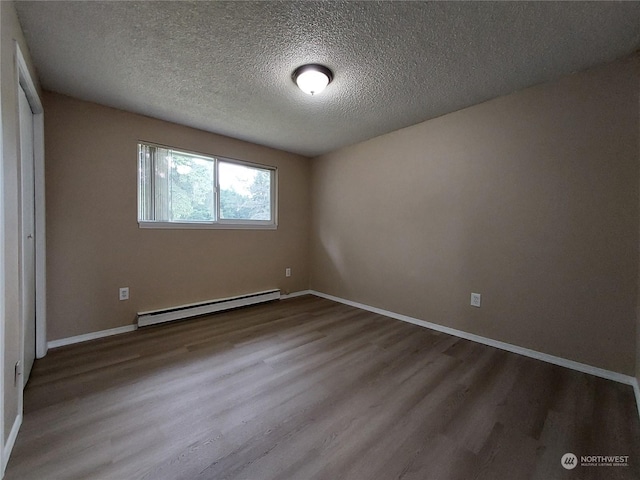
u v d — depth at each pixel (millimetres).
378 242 3393
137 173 2736
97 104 2486
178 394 1691
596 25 1521
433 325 2873
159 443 1301
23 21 1492
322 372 1978
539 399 1667
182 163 3057
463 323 2646
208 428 1405
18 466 1160
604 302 1917
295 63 1888
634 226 1803
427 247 2912
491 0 1360
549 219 2133
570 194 2037
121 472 1142
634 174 1798
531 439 1354
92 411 1518
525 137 2230
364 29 1567
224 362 2107
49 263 2285
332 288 4020
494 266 2430
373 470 1170
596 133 1923
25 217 1821
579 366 2016
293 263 4164
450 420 1482
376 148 3381
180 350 2305
